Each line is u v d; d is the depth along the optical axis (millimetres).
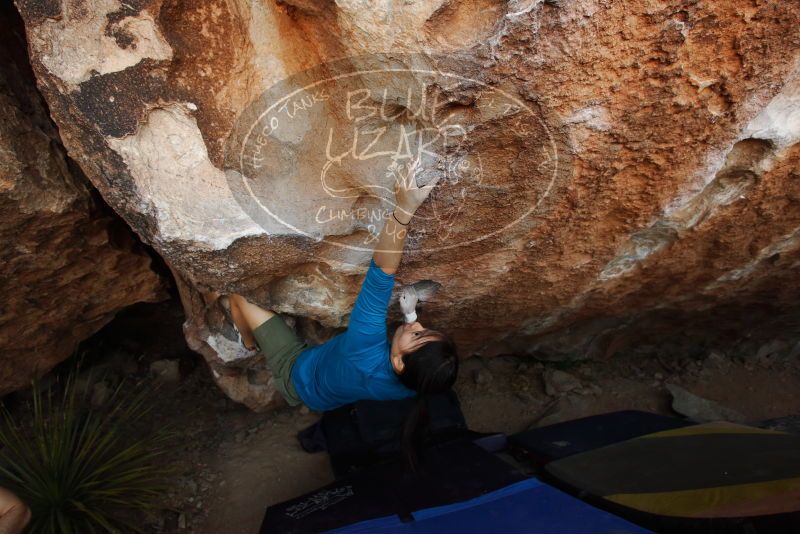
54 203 1616
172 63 1172
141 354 2705
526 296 2008
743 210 1712
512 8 1015
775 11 1112
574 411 2719
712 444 1814
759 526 1522
